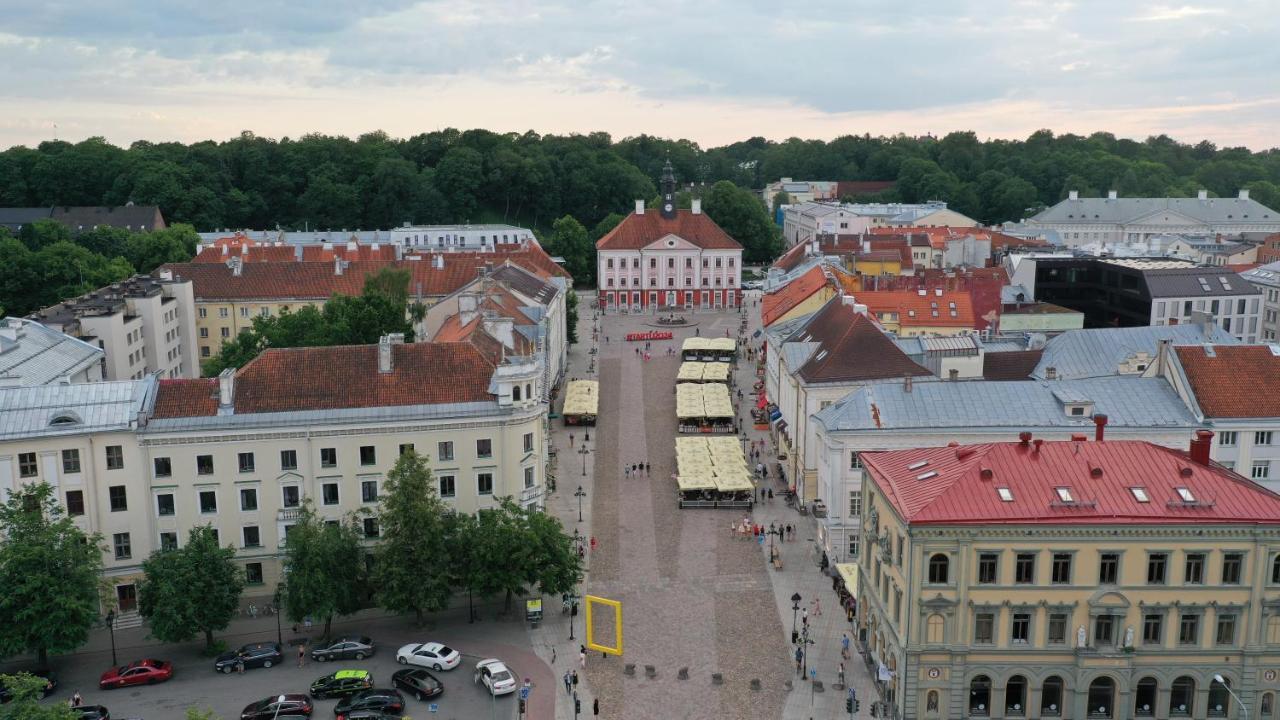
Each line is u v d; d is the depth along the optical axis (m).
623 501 137.88
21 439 98.69
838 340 137.00
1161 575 81.25
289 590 98.00
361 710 86.50
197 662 97.81
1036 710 83.06
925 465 90.19
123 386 105.19
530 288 198.75
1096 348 137.12
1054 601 81.38
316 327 149.25
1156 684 82.62
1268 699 82.75
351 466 106.56
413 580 98.94
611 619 104.94
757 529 126.12
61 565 92.88
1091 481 83.56
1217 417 112.94
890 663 87.44
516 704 89.25
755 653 97.94
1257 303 197.75
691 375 199.38
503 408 108.62
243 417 104.19
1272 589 80.88
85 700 90.38
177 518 104.50
